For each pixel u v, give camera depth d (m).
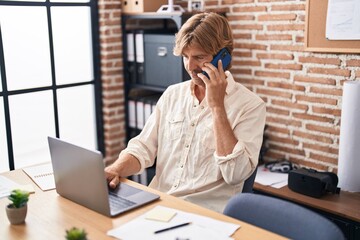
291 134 3.03
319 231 1.29
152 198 1.59
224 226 1.36
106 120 3.63
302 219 1.36
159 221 1.40
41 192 1.70
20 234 1.36
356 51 2.57
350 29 2.58
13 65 3.13
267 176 2.85
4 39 3.05
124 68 3.60
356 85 2.40
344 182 2.59
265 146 3.17
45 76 3.32
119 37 3.54
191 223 1.39
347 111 2.47
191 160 1.93
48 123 3.38
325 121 2.83
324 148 2.87
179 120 1.99
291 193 2.58
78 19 3.43
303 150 2.98
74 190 1.57
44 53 3.28
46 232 1.37
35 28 3.20
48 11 3.24
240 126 1.85
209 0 3.29
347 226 2.34
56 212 1.51
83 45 3.50
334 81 2.74
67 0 3.33
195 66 1.84
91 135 3.68
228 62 1.86
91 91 3.61
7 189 1.74
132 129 3.71
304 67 2.87
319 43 2.74
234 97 1.91
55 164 1.61
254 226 1.37
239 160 1.74
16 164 3.25
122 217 1.45
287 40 2.92
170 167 2.00
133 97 3.66
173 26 3.81
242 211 1.49
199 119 1.93
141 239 1.29
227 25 1.87
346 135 2.51
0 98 3.09
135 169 1.96
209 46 1.80
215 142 1.81
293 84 2.95
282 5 2.90
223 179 1.89
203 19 1.84
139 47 3.44
